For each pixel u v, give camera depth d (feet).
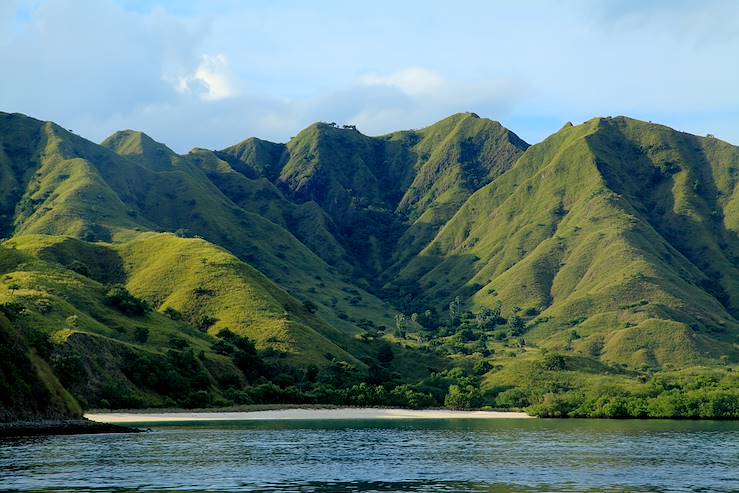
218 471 289.94
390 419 622.95
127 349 632.38
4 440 375.86
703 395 645.10
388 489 256.52
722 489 261.65
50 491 242.99
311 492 249.75
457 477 283.79
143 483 260.01
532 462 327.88
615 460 334.85
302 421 583.58
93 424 433.89
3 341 428.97
